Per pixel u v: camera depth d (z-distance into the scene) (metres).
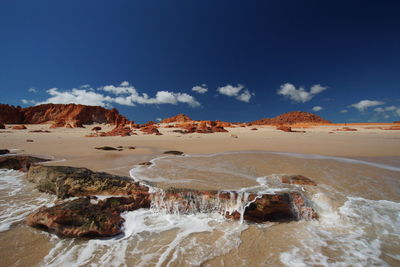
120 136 27.95
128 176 7.62
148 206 5.90
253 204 5.40
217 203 5.64
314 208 5.61
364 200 6.05
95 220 4.69
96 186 6.28
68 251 4.04
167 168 9.07
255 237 4.54
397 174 8.43
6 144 17.05
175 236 4.57
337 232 4.70
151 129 35.56
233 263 3.71
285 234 4.66
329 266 3.64
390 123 62.69
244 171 8.68
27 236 4.44
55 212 4.70
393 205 5.77
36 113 79.38
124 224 5.05
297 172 8.61
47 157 11.49
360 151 14.38
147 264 3.69
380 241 4.32
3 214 5.38
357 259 3.79
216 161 10.77
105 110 86.81
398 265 3.63
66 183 6.45
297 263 3.71
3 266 3.58
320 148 15.91
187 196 5.84
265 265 3.66
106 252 4.03
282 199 5.52
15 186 7.45
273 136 28.11
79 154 12.67
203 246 4.21
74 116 77.31
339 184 7.21
